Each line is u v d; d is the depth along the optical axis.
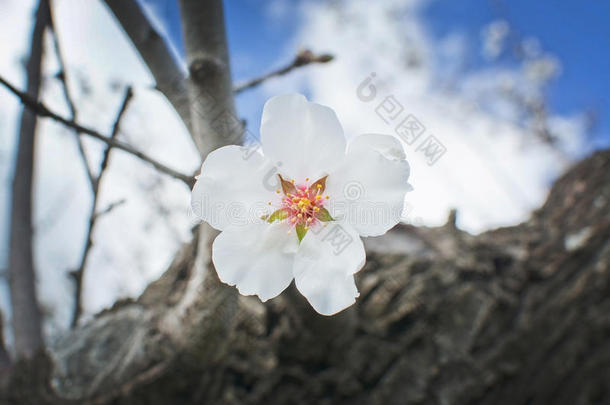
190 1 0.10
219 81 0.10
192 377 0.16
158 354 0.15
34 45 0.16
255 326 0.17
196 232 0.16
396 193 0.09
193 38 0.10
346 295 0.09
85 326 0.17
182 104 0.12
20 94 0.09
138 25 0.11
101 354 0.16
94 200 0.13
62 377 0.16
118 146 0.10
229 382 0.17
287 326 0.17
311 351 0.17
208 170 0.09
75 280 0.16
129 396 0.16
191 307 0.15
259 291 0.09
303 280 0.09
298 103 0.09
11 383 0.17
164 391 0.16
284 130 0.09
